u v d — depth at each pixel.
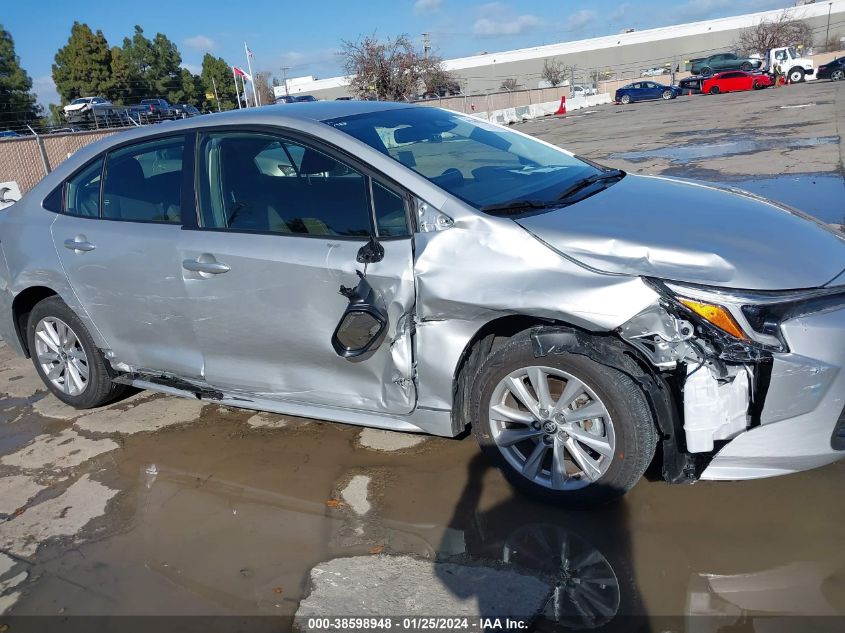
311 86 71.88
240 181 3.54
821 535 2.70
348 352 3.12
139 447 3.97
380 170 3.17
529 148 4.05
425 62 34.16
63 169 4.30
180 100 59.72
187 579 2.81
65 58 52.75
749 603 2.40
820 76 38.03
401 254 3.02
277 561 2.87
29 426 4.39
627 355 2.71
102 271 3.92
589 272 2.71
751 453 2.62
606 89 56.22
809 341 2.52
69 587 2.83
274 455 3.73
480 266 2.87
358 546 2.91
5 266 4.41
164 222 3.75
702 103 29.16
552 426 2.95
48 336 4.47
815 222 3.26
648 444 2.75
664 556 2.67
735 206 3.24
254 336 3.48
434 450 3.60
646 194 3.40
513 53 79.31
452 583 2.64
